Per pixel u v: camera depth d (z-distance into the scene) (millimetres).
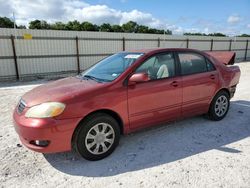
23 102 3242
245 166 3066
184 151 3510
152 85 3672
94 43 15336
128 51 4301
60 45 13961
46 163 3213
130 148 3629
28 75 13109
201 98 4410
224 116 4949
